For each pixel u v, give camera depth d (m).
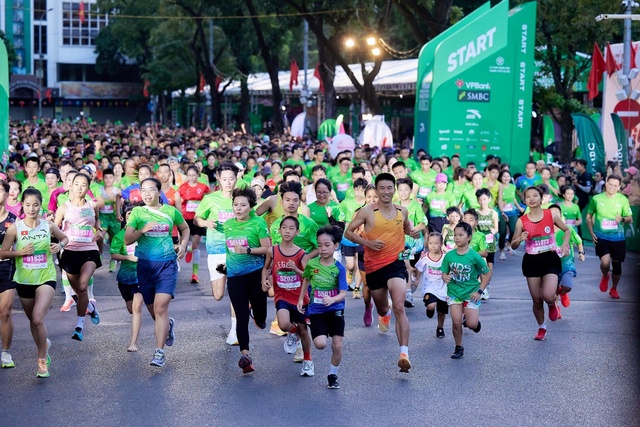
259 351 10.01
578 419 7.59
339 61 36.22
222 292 11.20
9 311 8.92
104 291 13.84
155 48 68.38
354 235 8.91
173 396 8.16
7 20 94.00
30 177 15.11
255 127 60.44
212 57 62.81
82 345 10.16
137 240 9.31
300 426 7.33
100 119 98.31
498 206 18.00
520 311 12.62
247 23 49.31
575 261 18.11
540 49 29.62
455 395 8.30
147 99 94.25
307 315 8.72
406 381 8.77
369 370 9.20
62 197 12.56
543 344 10.52
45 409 7.74
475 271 9.70
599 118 29.33
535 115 30.34
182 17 57.03
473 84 24.16
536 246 10.76
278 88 44.94
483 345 10.41
